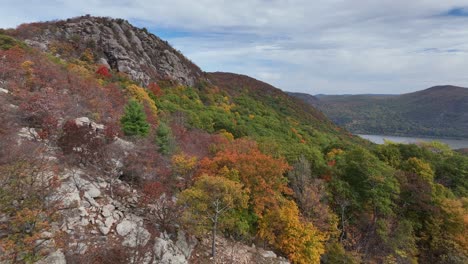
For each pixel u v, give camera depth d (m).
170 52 99.94
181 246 14.82
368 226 25.06
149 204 15.98
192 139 33.38
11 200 9.74
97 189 14.69
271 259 17.77
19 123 16.42
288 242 18.92
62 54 59.19
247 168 19.70
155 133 25.81
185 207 15.68
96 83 35.53
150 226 14.52
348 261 20.20
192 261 14.75
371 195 25.19
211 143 30.34
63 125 17.36
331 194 25.36
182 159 20.03
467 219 25.41
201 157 23.91
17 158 11.61
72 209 12.45
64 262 10.33
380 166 27.08
